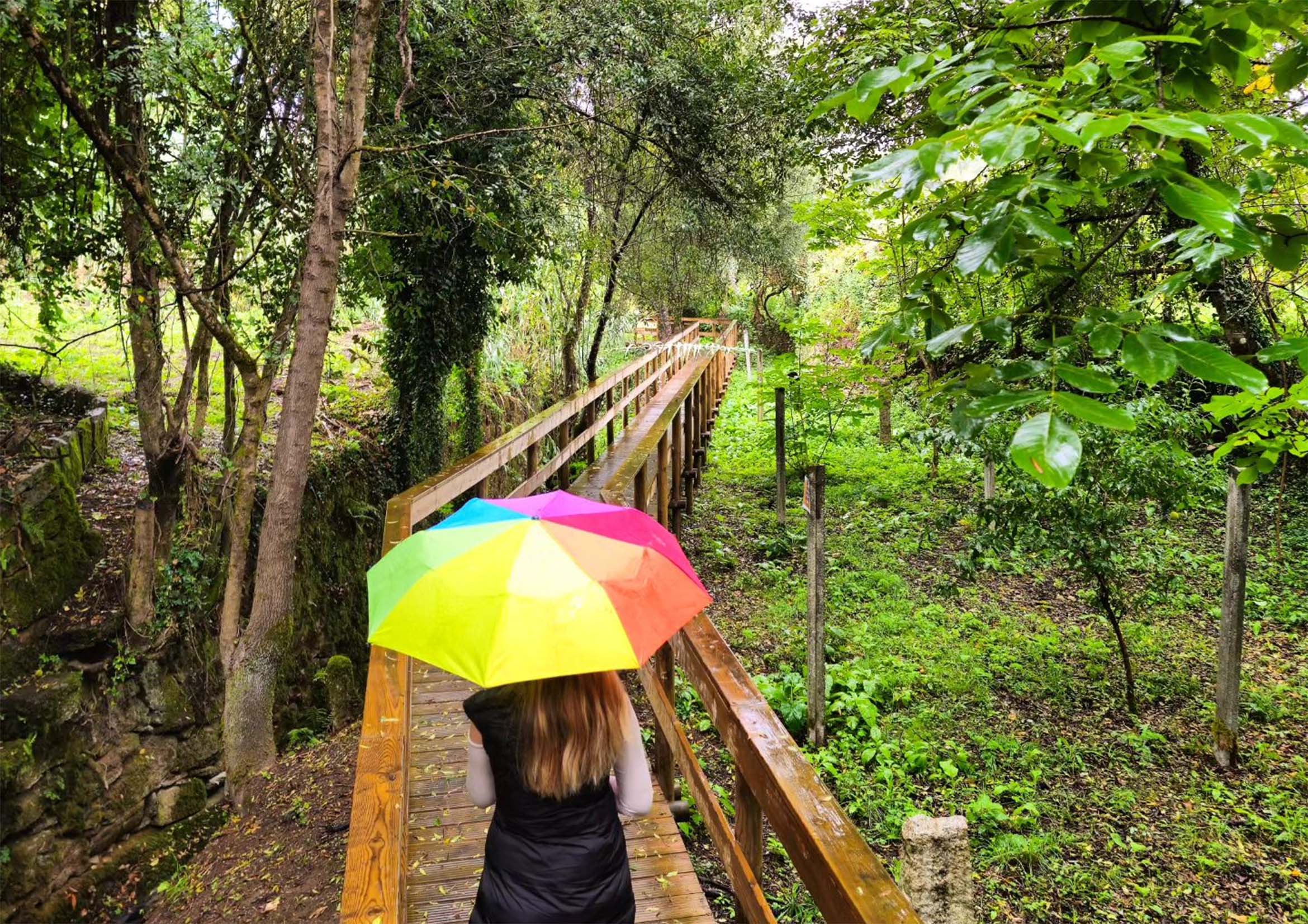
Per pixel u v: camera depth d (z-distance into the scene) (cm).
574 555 179
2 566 564
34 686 564
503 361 1218
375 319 1288
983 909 475
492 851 198
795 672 741
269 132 667
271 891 494
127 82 562
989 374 190
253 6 615
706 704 298
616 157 1026
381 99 767
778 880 495
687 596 186
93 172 612
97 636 604
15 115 577
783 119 912
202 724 653
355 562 855
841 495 1296
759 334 2681
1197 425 702
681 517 1189
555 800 192
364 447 909
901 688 715
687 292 1384
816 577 629
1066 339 175
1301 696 698
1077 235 271
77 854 561
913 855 240
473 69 801
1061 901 481
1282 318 805
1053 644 796
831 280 2175
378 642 177
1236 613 600
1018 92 151
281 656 614
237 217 664
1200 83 188
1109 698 706
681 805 387
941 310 224
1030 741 647
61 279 660
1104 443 647
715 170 986
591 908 193
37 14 467
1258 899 477
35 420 700
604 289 1340
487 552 180
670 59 874
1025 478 667
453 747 418
